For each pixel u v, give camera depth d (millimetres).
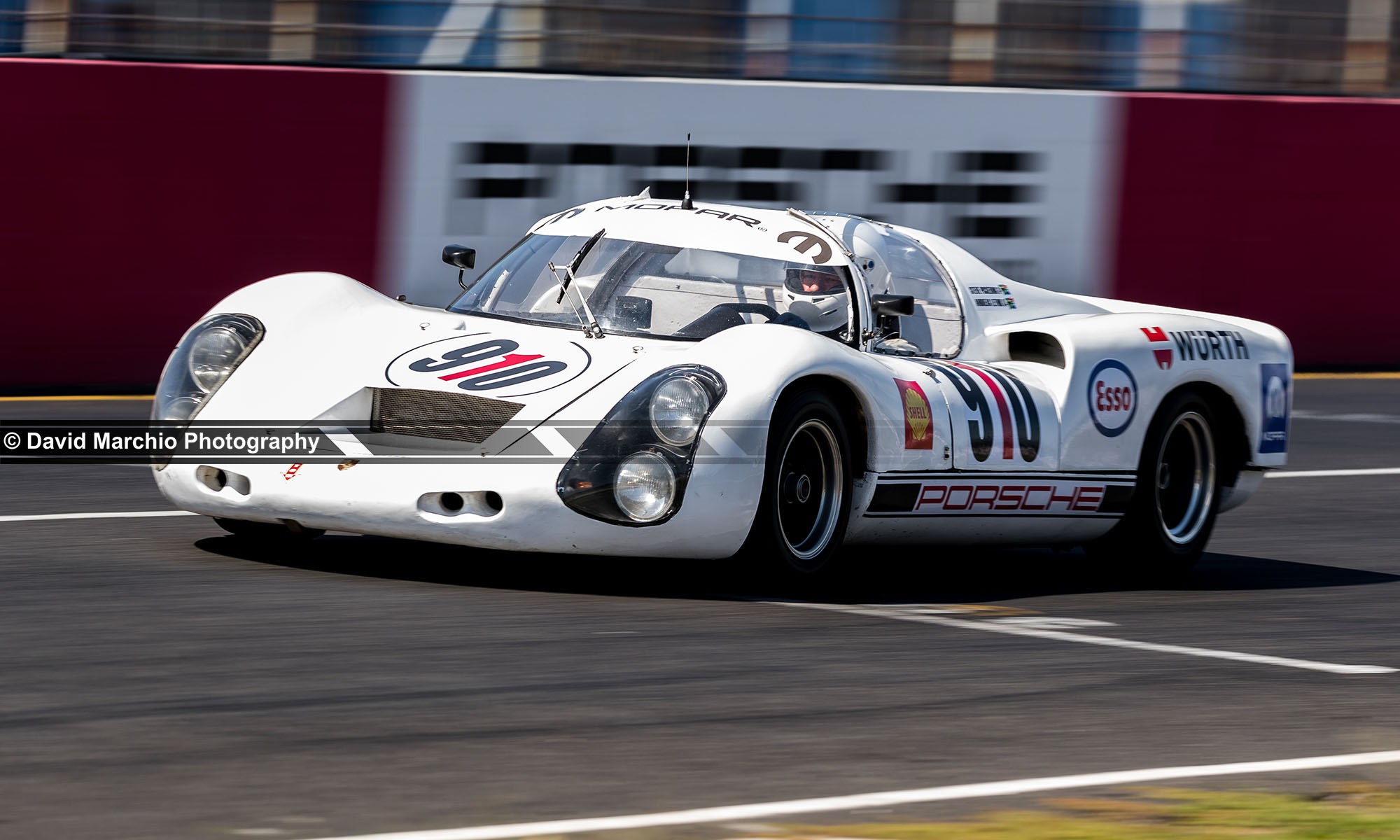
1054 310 24625
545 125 40438
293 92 37906
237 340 20609
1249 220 48156
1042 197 45719
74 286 36344
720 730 14219
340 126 38344
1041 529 22766
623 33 42188
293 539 22188
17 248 35781
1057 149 45812
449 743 13453
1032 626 19578
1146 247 47031
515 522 18578
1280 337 26078
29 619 17359
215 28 38438
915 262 23453
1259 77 49094
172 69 36875
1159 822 12008
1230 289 48062
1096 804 12453
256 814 11555
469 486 18609
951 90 44594
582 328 20922
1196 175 47406
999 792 12734
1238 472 25297
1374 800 12836
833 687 15906
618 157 41344
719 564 20922
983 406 21688
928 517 21297
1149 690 16516
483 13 40844
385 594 19141
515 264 22688
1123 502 23469
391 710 14367
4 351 35844
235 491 19750
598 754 13344
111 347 36750
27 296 35938
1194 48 48094
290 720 13938
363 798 11977
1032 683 16531
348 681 15273
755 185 42781
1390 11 50500
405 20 40125
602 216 22859
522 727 14055
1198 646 18984
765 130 42812
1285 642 19594
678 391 18984
